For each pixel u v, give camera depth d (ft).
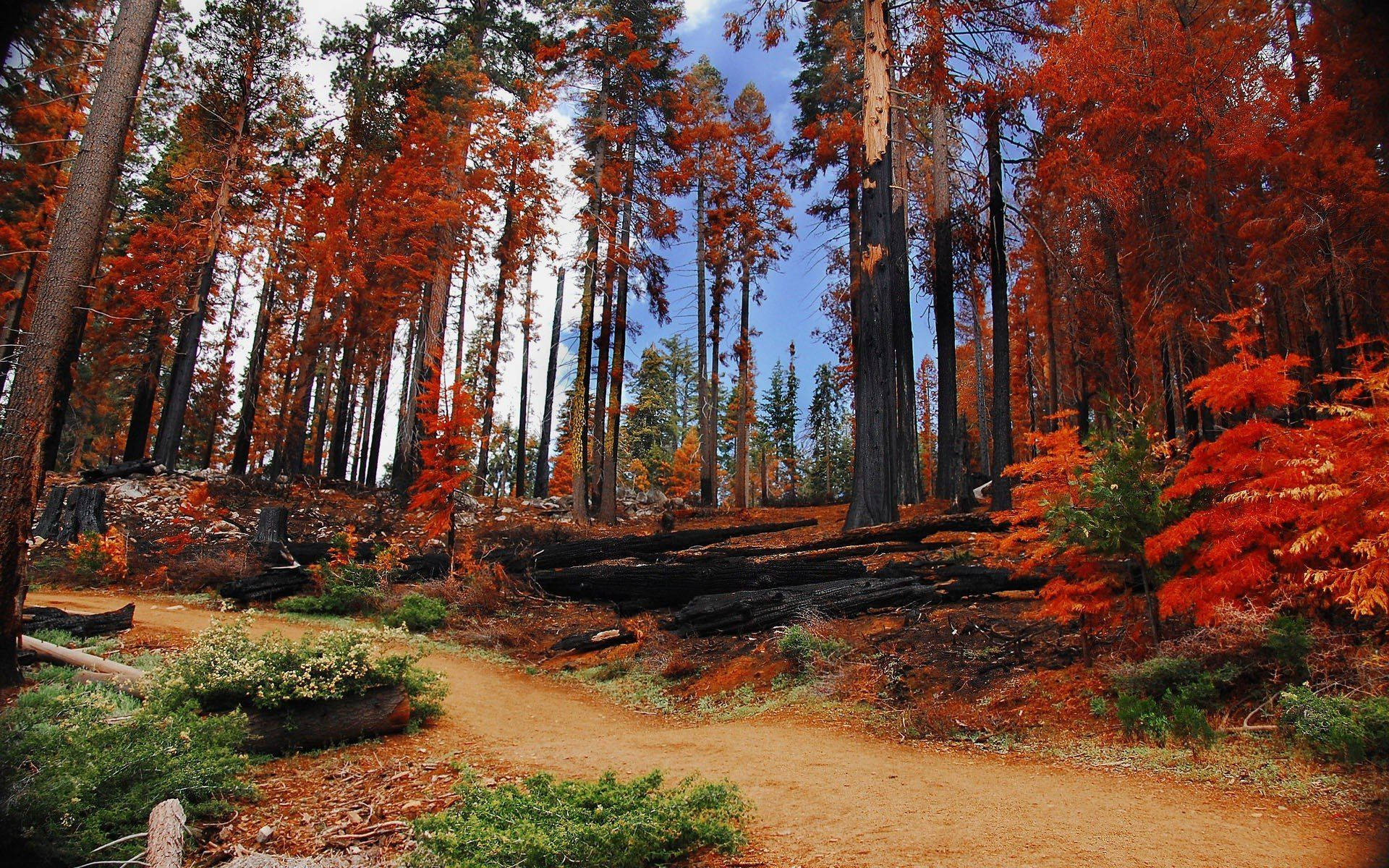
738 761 20.71
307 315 92.79
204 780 16.11
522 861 12.19
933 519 45.47
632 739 24.34
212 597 47.16
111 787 14.56
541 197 85.15
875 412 51.08
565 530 69.92
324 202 87.45
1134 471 23.86
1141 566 23.62
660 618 42.98
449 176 76.43
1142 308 58.49
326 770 20.03
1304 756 16.15
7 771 13.08
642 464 167.94
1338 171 38.83
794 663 31.42
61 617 33.73
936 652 29.55
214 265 80.48
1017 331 100.58
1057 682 24.39
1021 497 27.07
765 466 178.09
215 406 104.63
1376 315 42.57
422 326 79.92
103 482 69.10
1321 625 19.77
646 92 83.10
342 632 24.54
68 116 50.16
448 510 53.62
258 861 13.00
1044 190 56.90
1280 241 44.06
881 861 12.64
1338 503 18.51
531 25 82.64
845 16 73.20
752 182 98.02
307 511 71.67
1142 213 53.78
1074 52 48.55
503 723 26.81
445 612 46.16
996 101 53.88
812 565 41.52
